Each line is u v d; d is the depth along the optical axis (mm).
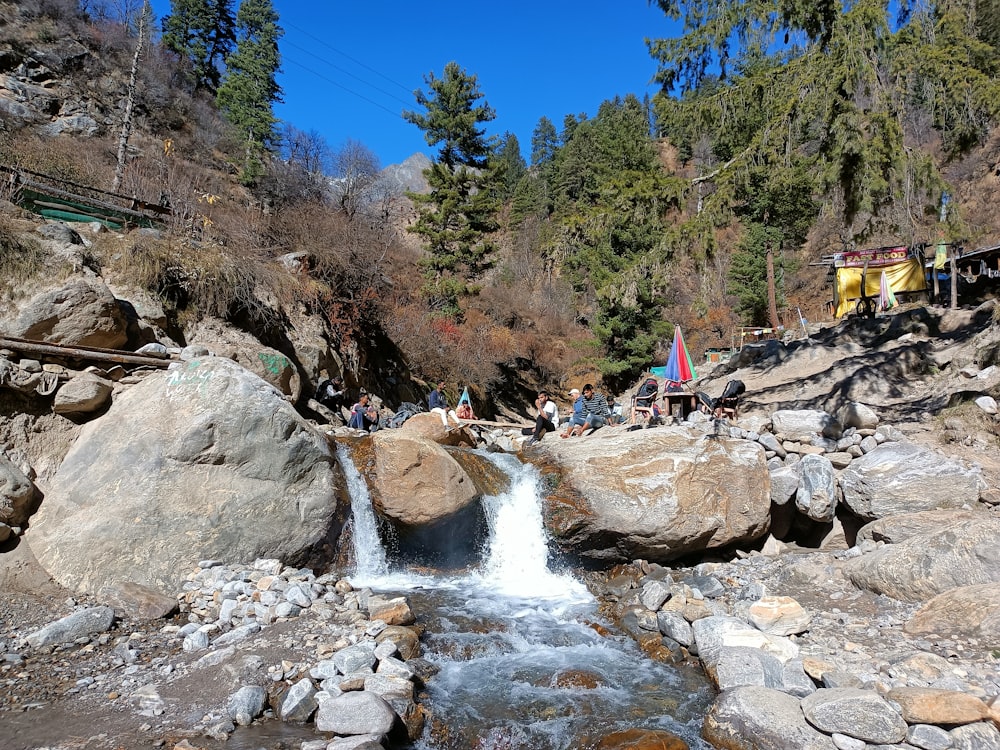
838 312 21422
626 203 11562
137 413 8398
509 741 5191
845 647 6383
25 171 13977
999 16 9711
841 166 9219
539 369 35531
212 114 38000
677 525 9109
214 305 13188
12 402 8258
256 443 8188
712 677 6176
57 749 4551
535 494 9914
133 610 6734
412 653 6398
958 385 11867
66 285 9219
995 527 7059
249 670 5703
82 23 34312
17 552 7258
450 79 31078
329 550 8555
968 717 4777
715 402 13461
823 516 9414
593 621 7684
